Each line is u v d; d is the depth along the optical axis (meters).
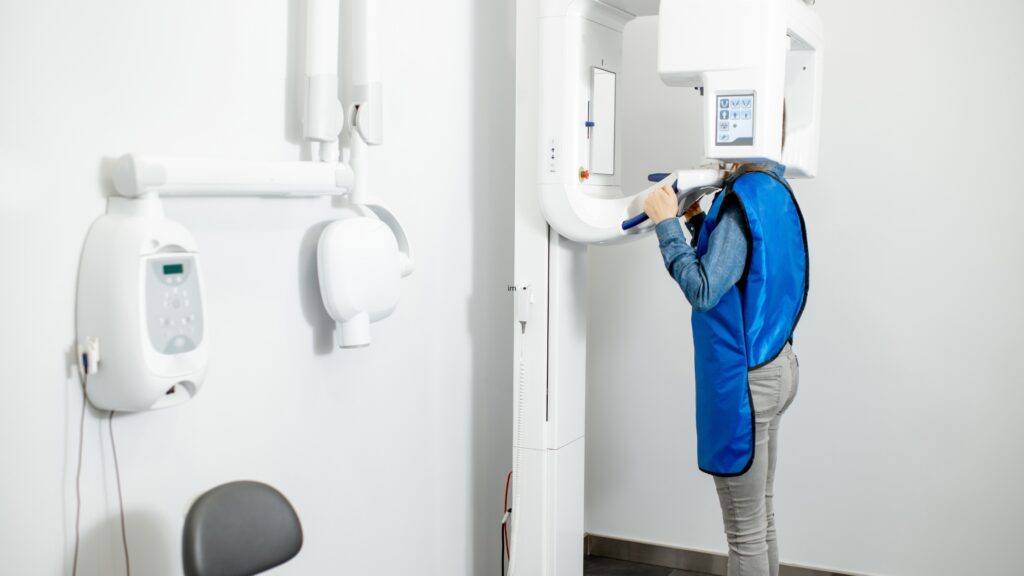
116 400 1.50
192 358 1.57
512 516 2.58
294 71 1.93
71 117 1.47
